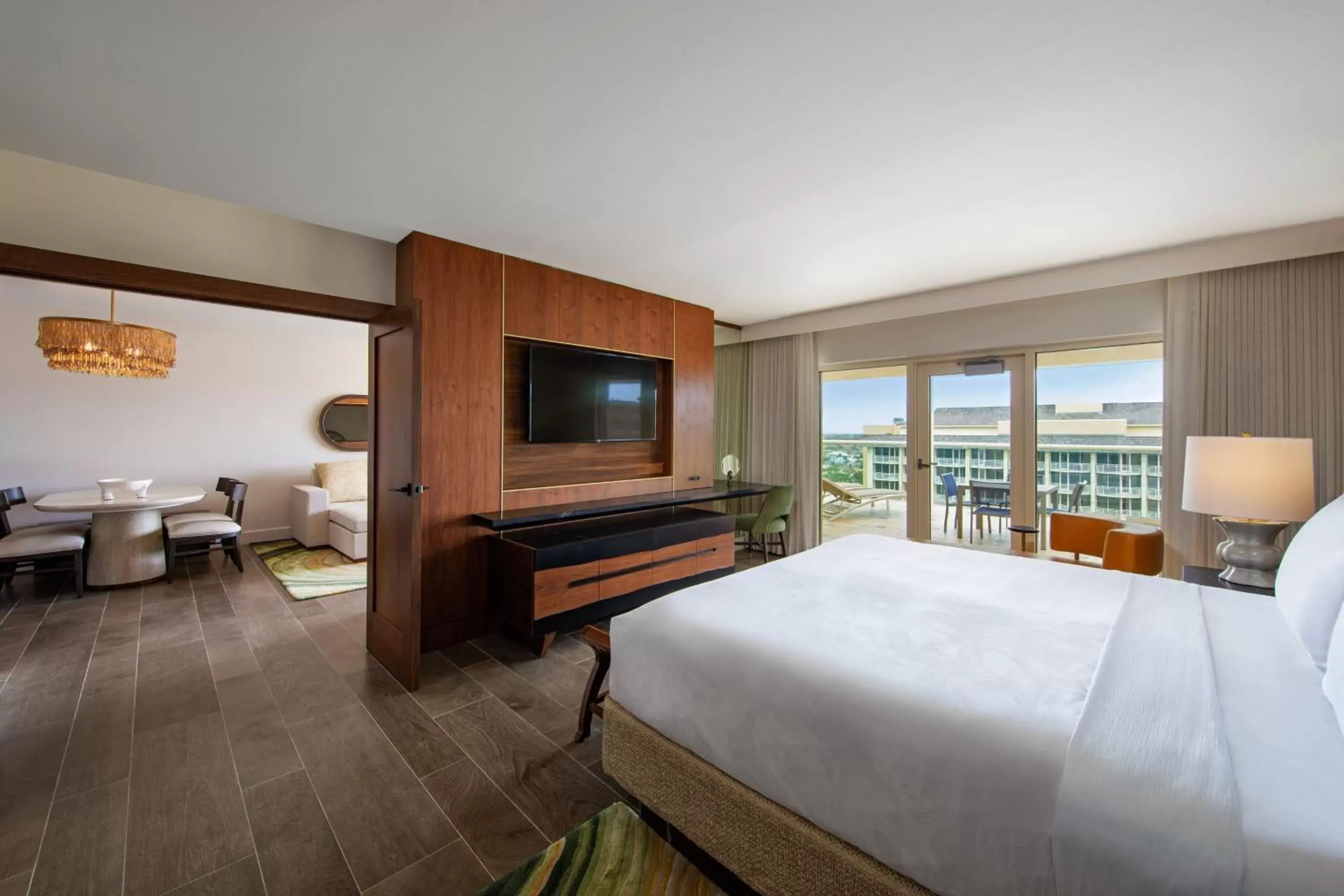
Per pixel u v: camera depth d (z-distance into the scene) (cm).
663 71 159
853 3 133
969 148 203
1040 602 184
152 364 409
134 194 229
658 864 150
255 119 181
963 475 431
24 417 452
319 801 177
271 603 374
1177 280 321
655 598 350
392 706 238
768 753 130
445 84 164
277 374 573
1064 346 379
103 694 246
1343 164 214
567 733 219
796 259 329
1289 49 148
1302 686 122
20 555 363
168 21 136
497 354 319
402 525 261
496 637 319
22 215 206
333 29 140
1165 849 81
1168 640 146
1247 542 229
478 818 171
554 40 146
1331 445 280
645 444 422
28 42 142
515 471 346
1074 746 98
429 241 288
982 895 97
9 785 183
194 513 473
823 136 195
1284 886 73
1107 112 180
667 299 421
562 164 213
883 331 464
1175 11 135
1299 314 287
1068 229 283
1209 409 311
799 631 155
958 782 101
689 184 231
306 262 274
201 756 200
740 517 501
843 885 115
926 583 206
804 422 505
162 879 146
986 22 139
